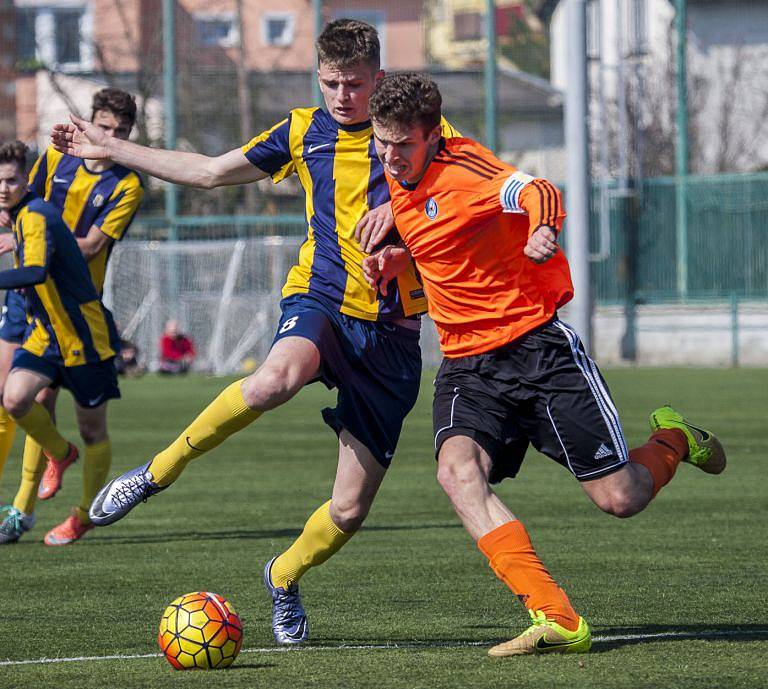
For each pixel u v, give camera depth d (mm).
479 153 13039
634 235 73438
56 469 21812
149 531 22969
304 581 17859
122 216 22750
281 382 13594
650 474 13938
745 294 72188
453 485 13039
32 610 15922
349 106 14422
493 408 13328
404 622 15070
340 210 14539
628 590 16828
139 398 54375
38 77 87562
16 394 20953
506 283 13156
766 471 30797
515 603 16219
